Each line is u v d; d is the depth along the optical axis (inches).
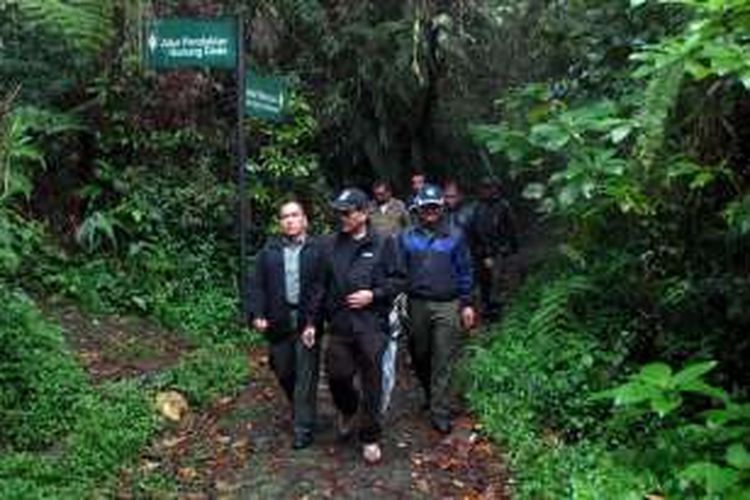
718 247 300.2
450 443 308.0
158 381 334.3
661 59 216.5
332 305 294.8
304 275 301.4
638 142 249.9
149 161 474.0
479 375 342.0
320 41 547.2
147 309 416.2
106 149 465.7
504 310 476.7
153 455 287.3
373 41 560.7
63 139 456.8
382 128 594.6
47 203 448.8
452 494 270.8
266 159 507.2
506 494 269.6
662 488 247.3
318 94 558.6
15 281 400.2
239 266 434.9
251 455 295.4
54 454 273.7
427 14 559.2
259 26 523.5
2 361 301.7
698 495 240.5
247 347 404.8
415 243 323.3
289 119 518.6
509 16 586.9
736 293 288.8
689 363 291.6
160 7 479.5
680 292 300.7
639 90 285.4
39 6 296.7
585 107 289.7
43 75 446.3
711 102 267.3
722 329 301.7
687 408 286.5
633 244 335.0
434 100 611.2
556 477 263.1
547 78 452.8
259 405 336.8
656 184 281.7
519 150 311.1
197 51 386.3
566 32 387.5
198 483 273.6
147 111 473.1
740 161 281.1
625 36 343.9
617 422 285.4
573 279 348.2
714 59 209.6
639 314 331.6
